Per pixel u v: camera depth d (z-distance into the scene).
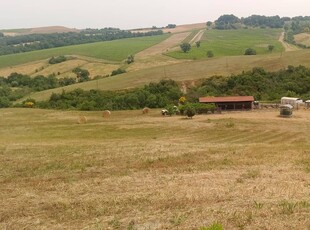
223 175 18.17
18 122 54.44
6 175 19.73
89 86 92.62
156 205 13.11
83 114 62.59
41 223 11.89
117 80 96.44
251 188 15.09
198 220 11.23
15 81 117.62
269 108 63.41
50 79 116.75
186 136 40.44
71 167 21.45
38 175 19.55
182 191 14.88
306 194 13.98
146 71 103.62
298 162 21.80
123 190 15.62
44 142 36.09
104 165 21.84
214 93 79.25
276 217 11.17
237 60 104.12
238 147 28.95
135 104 74.25
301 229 10.22
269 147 29.02
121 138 39.84
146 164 21.88
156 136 40.81
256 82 82.31
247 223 10.77
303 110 60.09
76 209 13.08
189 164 21.66
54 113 64.31
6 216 12.61
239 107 62.84
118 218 11.95
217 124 46.81
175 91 79.38
